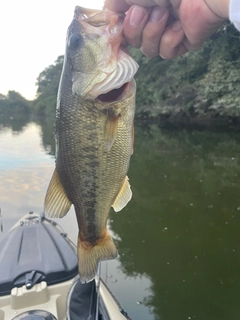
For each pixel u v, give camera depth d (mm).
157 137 2930
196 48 272
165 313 630
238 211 1110
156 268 787
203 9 232
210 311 635
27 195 1333
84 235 301
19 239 639
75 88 279
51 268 504
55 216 291
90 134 279
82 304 435
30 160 2064
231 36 2635
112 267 795
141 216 1108
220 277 742
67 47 286
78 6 293
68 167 288
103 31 275
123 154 281
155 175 1610
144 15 261
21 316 418
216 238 929
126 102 274
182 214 1111
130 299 673
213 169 1667
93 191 289
